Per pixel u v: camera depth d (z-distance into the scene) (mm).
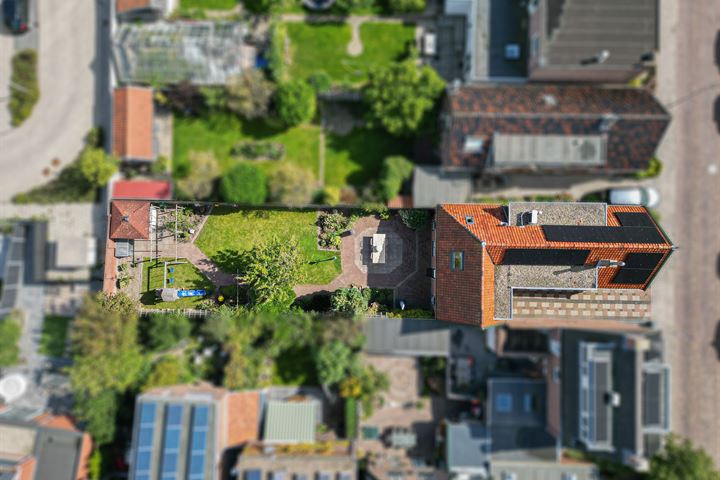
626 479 39469
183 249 27953
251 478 35969
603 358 34844
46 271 39875
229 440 37781
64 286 40125
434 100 35781
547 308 26734
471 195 38500
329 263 28391
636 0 33656
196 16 37906
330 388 41188
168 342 38375
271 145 38688
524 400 39062
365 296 27938
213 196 37562
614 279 25609
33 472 36938
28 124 39594
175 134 38969
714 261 38625
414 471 39594
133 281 27547
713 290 38688
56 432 37312
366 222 28547
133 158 36906
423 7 37562
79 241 38062
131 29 37125
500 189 38656
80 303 39938
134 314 28484
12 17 38406
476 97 34781
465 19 38469
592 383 34812
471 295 24281
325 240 28484
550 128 34062
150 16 37562
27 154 39625
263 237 28281
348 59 38625
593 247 24016
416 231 28453
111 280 27250
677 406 39188
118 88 37094
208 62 36750
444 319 26016
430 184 36844
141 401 36406
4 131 39562
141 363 38844
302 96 35938
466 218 25297
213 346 41156
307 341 39469
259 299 27344
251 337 39594
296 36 38531
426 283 28203
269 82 36844
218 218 28328
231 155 39000
